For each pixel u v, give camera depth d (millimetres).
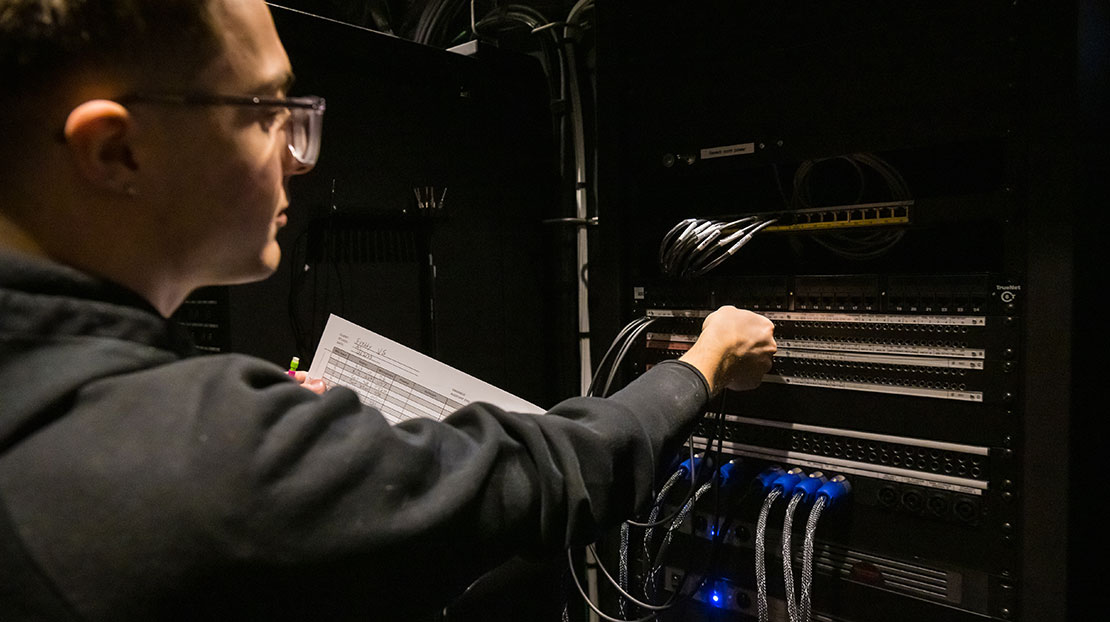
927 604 994
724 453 1182
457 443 577
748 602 1154
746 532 1148
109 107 456
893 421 1009
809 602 989
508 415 603
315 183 1135
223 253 557
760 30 1079
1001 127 883
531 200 1503
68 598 405
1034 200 858
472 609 1263
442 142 1322
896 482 1006
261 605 454
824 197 1271
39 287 458
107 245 499
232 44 515
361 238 1208
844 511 1066
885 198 1222
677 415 697
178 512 422
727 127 1122
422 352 1304
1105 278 925
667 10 1178
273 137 559
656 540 1261
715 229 1102
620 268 1252
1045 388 856
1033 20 846
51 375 440
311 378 987
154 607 417
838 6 1005
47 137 464
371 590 495
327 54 1132
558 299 1558
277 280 1095
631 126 1241
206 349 1103
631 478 632
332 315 1069
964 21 901
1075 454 858
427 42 1584
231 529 431
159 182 495
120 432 435
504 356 1447
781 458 1114
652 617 1107
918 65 941
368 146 1204
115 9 453
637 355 1251
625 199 1251
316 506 460
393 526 486
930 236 1199
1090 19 839
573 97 1510
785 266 1332
